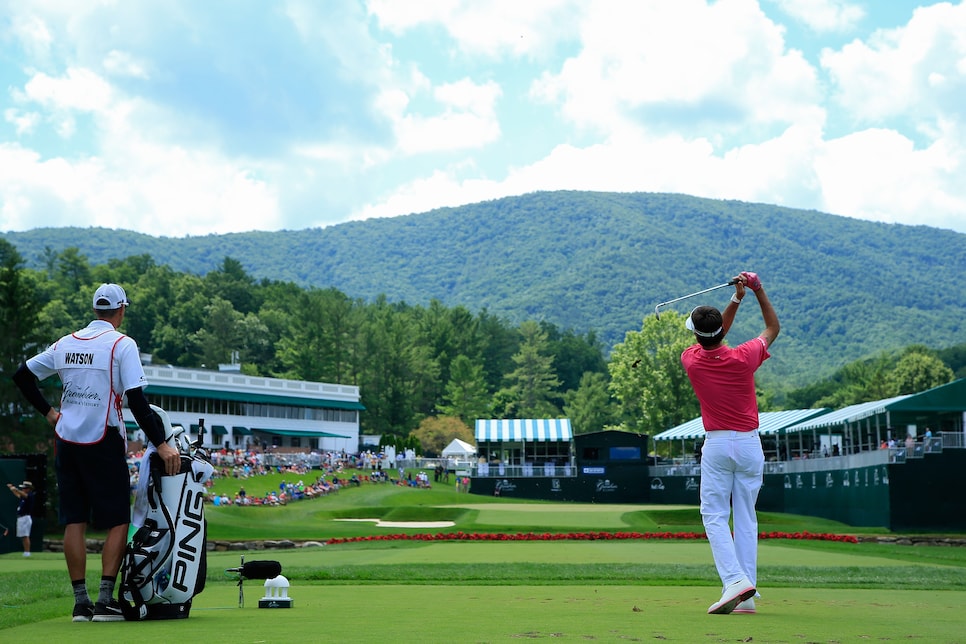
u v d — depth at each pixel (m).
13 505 28.08
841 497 52.78
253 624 7.35
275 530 39.16
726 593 8.57
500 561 20.75
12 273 40.75
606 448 76.50
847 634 6.83
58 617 8.34
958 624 7.76
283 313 165.75
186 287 167.62
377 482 77.00
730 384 9.11
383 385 132.75
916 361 142.00
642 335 104.50
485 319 188.88
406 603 9.93
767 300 9.45
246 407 92.62
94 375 8.11
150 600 7.77
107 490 8.00
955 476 45.69
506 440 81.06
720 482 9.10
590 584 14.32
